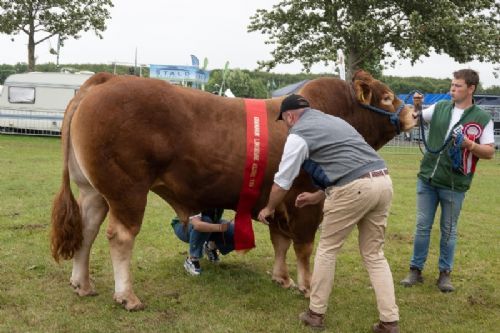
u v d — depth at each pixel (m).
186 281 4.92
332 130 3.71
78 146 3.93
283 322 4.07
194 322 4.00
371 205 3.68
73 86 22.11
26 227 6.48
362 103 4.71
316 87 4.65
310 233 4.53
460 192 4.81
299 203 4.05
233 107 4.23
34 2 22.50
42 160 13.63
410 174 14.18
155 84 3.99
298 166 3.69
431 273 5.45
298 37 24.81
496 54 23.08
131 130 3.86
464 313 4.40
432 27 22.03
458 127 4.63
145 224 6.99
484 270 5.58
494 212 8.95
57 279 4.73
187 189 4.16
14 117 22.05
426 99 21.77
